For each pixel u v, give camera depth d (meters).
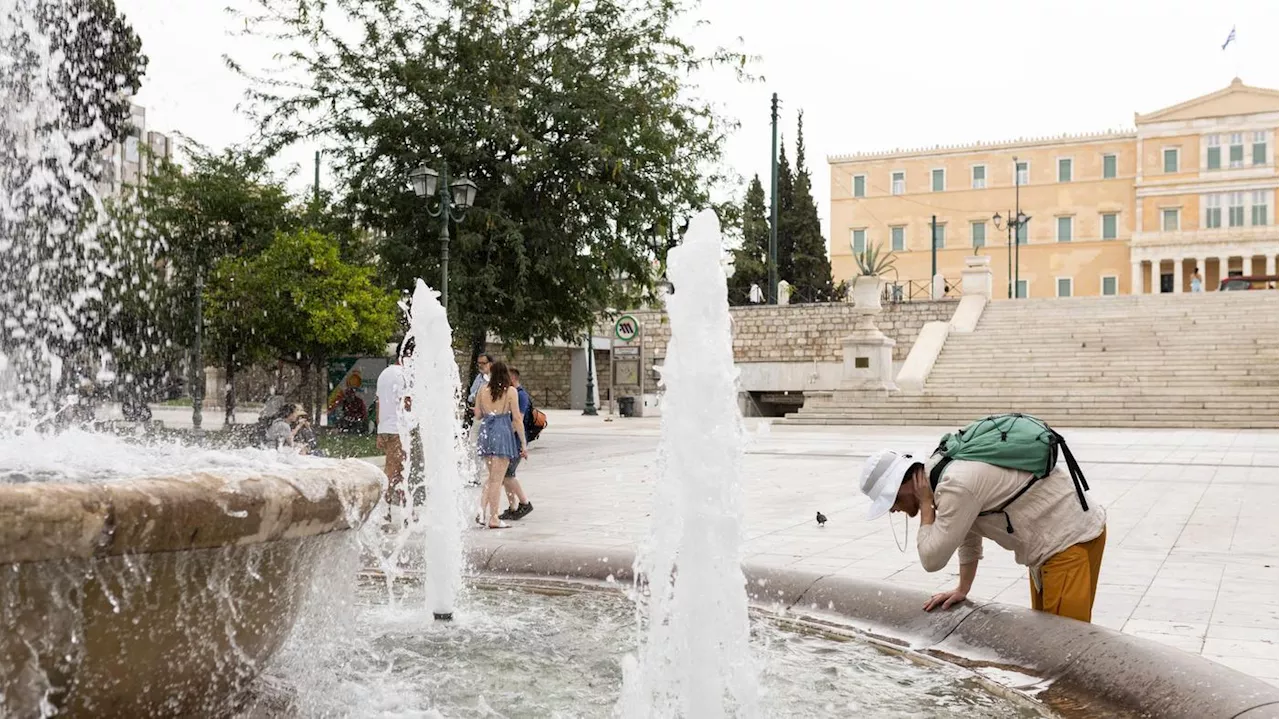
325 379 23.03
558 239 16.30
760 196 55.22
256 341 20.59
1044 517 3.44
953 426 22.73
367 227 17.84
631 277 17.75
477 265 16.38
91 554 1.89
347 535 2.58
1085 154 59.69
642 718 2.91
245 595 2.24
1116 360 25.42
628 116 16.11
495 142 16.03
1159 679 2.85
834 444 17.34
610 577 5.07
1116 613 4.58
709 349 2.90
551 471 12.70
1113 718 2.85
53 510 1.82
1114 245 59.16
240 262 20.03
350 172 17.03
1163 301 29.16
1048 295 60.34
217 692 2.34
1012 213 60.91
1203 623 4.37
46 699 2.00
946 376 26.27
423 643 3.96
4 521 1.76
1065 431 20.19
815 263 55.38
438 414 4.86
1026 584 5.29
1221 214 57.09
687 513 2.89
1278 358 23.94
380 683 3.37
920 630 3.83
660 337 35.75
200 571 2.10
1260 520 7.88
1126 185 58.94
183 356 19.70
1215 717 2.57
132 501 1.92
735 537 2.88
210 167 21.94
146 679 2.13
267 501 2.16
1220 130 57.00
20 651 1.91
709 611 2.86
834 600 4.25
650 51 16.58
